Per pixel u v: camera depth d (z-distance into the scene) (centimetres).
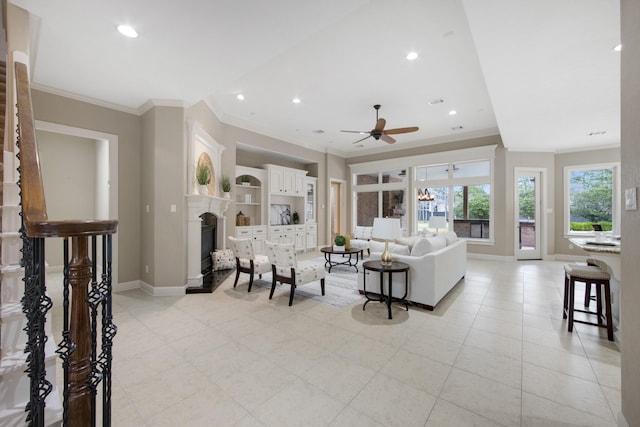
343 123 605
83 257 98
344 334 265
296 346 242
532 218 674
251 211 691
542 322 295
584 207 645
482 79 402
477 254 680
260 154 713
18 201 195
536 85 343
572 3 211
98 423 156
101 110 382
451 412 164
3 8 242
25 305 112
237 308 333
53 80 323
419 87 428
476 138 671
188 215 402
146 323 289
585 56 281
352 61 354
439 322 294
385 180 830
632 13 136
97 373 103
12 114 202
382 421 157
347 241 555
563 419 159
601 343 248
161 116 381
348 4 209
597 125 491
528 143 612
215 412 163
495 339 256
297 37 246
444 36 303
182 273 387
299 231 753
